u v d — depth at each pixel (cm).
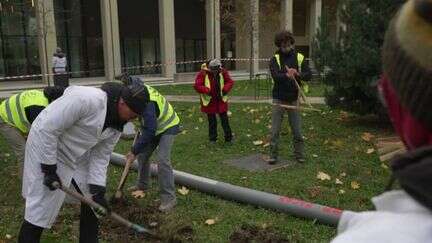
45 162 330
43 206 341
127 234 453
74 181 371
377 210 86
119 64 2297
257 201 504
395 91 80
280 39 630
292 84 637
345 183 583
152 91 495
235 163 685
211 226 466
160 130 500
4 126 523
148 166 556
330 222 452
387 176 604
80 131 342
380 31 847
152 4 2650
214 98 812
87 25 2419
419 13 76
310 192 549
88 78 2389
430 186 72
